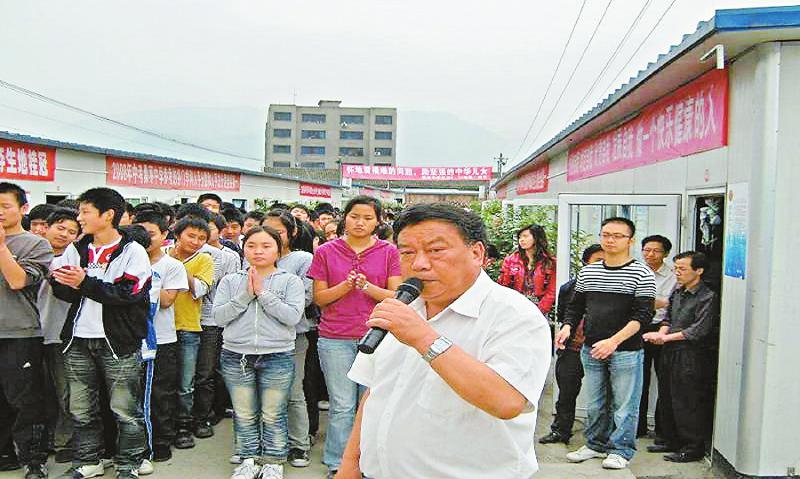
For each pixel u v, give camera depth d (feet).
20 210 13.65
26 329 13.41
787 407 13.05
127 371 13.10
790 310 12.92
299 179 82.23
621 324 14.42
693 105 16.60
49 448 15.10
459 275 5.86
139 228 13.94
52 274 12.75
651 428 17.24
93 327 12.96
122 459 13.43
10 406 14.11
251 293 13.58
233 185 60.13
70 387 13.26
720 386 14.49
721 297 14.76
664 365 15.57
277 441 14.05
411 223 5.91
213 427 17.52
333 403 14.07
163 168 45.01
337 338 13.94
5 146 28.81
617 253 14.61
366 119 305.53
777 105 12.73
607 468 14.16
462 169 123.24
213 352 16.76
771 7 11.89
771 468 13.14
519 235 19.25
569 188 34.76
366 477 6.41
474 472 5.79
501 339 5.74
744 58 13.71
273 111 303.07
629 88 18.34
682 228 17.40
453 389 5.43
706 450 15.34
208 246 17.37
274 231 14.03
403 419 5.93
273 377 13.82
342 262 14.10
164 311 14.75
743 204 13.57
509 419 5.50
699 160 16.31
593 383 14.92
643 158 21.12
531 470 6.00
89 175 35.86
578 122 26.48
